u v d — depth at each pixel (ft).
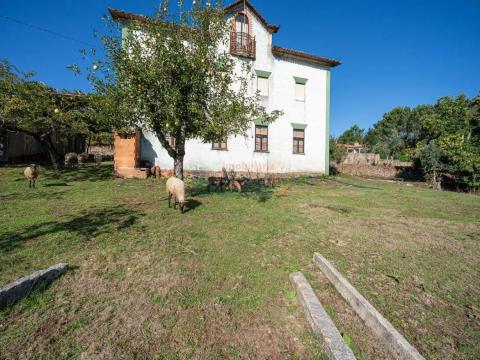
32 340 8.16
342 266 13.69
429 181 64.49
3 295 9.37
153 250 14.92
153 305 10.11
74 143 73.20
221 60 27.40
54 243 15.19
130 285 11.39
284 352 8.05
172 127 24.16
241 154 52.29
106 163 61.72
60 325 8.86
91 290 10.92
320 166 59.77
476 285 12.27
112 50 24.22
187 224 19.80
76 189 31.60
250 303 10.46
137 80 23.44
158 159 45.44
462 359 7.91
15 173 41.34
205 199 29.48
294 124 56.59
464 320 9.74
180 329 8.89
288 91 56.03
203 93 26.89
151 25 25.63
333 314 9.91
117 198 27.48
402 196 38.24
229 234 18.04
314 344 8.36
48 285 11.08
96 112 30.17
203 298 10.67
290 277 12.35
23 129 40.11
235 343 8.38
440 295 11.37
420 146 81.66
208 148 49.88
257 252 15.31
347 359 7.29
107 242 15.74
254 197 32.04
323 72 59.57
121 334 8.56
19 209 22.17
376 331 8.86
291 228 19.90
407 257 15.23
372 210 27.63
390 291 11.49
